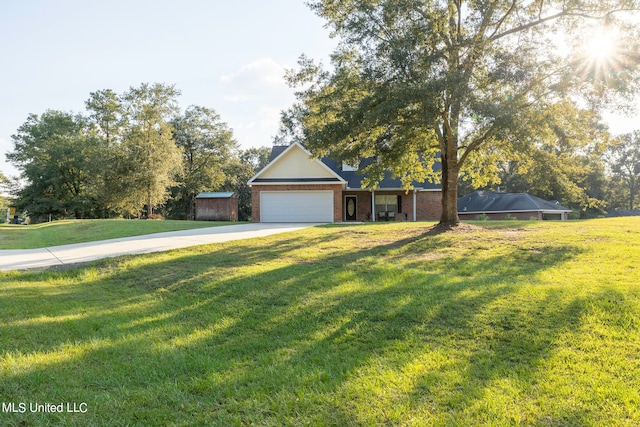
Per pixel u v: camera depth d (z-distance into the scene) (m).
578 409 3.00
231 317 5.54
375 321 5.09
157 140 34.25
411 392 3.30
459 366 3.77
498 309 5.12
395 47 11.38
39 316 5.62
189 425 2.88
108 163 33.56
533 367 3.71
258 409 3.10
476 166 17.34
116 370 3.85
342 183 23.75
